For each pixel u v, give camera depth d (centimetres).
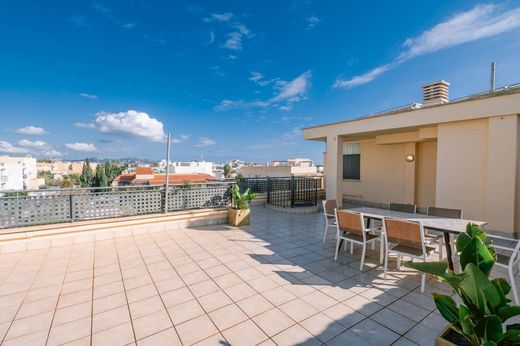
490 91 671
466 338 145
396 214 406
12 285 298
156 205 560
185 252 418
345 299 270
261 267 358
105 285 301
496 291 130
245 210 618
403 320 232
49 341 202
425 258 297
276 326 223
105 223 485
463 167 560
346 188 1050
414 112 633
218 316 238
